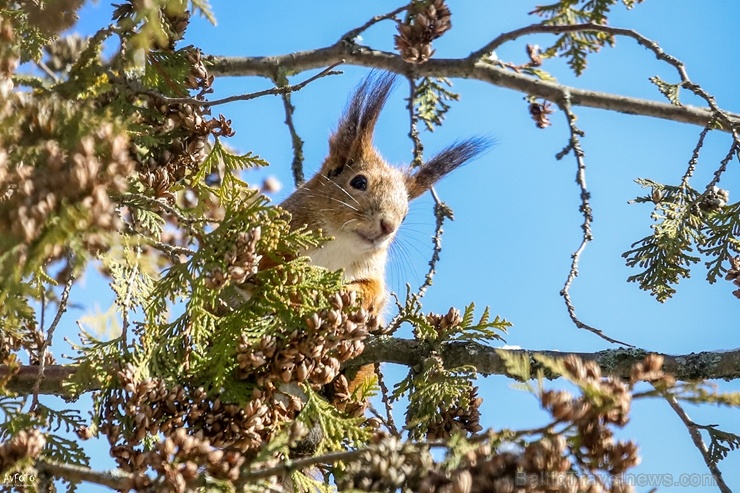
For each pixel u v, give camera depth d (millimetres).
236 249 8625
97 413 8531
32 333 9953
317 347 8773
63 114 7035
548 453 6641
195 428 8516
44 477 7395
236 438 8484
